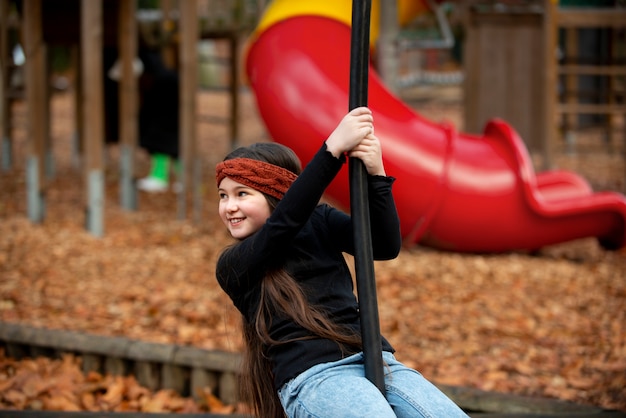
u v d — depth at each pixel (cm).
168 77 1323
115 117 1446
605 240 1007
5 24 1400
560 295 844
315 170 295
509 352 665
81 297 771
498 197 947
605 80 2178
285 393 299
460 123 2392
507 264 962
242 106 2872
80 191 1327
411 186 934
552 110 1292
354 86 301
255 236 302
